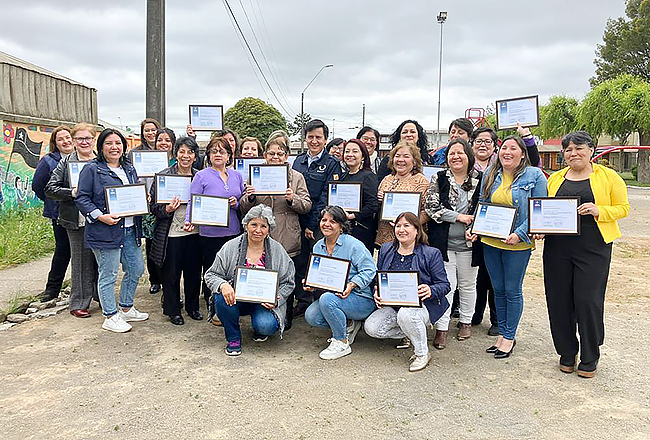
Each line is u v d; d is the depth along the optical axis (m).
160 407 3.78
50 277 6.27
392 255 4.82
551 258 4.39
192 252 5.60
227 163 6.10
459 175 5.12
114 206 5.02
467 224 4.94
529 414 3.72
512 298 4.70
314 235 5.86
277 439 3.37
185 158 5.64
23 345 4.93
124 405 3.80
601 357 4.78
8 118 10.74
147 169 6.03
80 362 4.56
